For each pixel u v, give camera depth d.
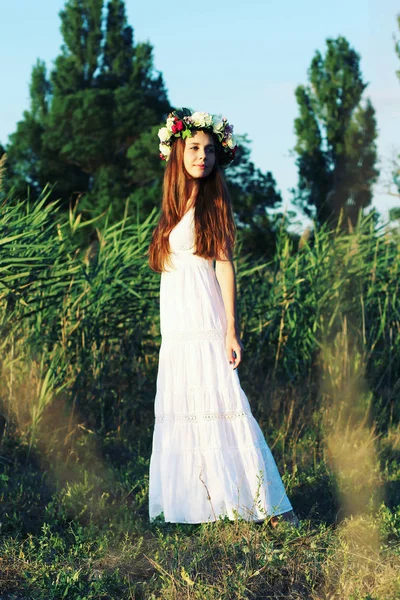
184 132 3.75
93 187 31.44
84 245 7.12
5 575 3.23
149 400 6.09
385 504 4.18
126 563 3.38
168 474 3.77
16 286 5.43
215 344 3.75
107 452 5.32
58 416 5.55
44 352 5.75
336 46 29.14
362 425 5.85
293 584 3.10
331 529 3.75
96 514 4.07
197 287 3.76
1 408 5.34
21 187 31.55
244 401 3.76
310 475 4.69
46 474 4.72
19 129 33.09
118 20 37.44
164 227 3.82
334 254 7.17
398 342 6.86
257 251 26.94
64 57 37.28
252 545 3.37
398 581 2.96
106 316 6.18
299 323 6.83
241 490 3.68
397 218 7.48
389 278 7.22
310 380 6.64
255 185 29.44
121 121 31.97
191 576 3.13
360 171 26.94
